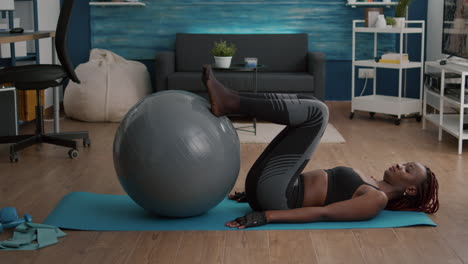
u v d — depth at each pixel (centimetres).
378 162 397
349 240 251
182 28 638
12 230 265
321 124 264
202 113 256
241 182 347
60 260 232
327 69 651
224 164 256
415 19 643
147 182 251
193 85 554
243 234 257
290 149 266
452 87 454
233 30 637
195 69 611
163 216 278
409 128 516
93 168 379
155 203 258
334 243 248
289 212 266
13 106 437
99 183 344
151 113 252
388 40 634
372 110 550
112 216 279
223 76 548
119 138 257
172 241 250
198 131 250
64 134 434
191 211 265
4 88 432
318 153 423
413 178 280
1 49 481
